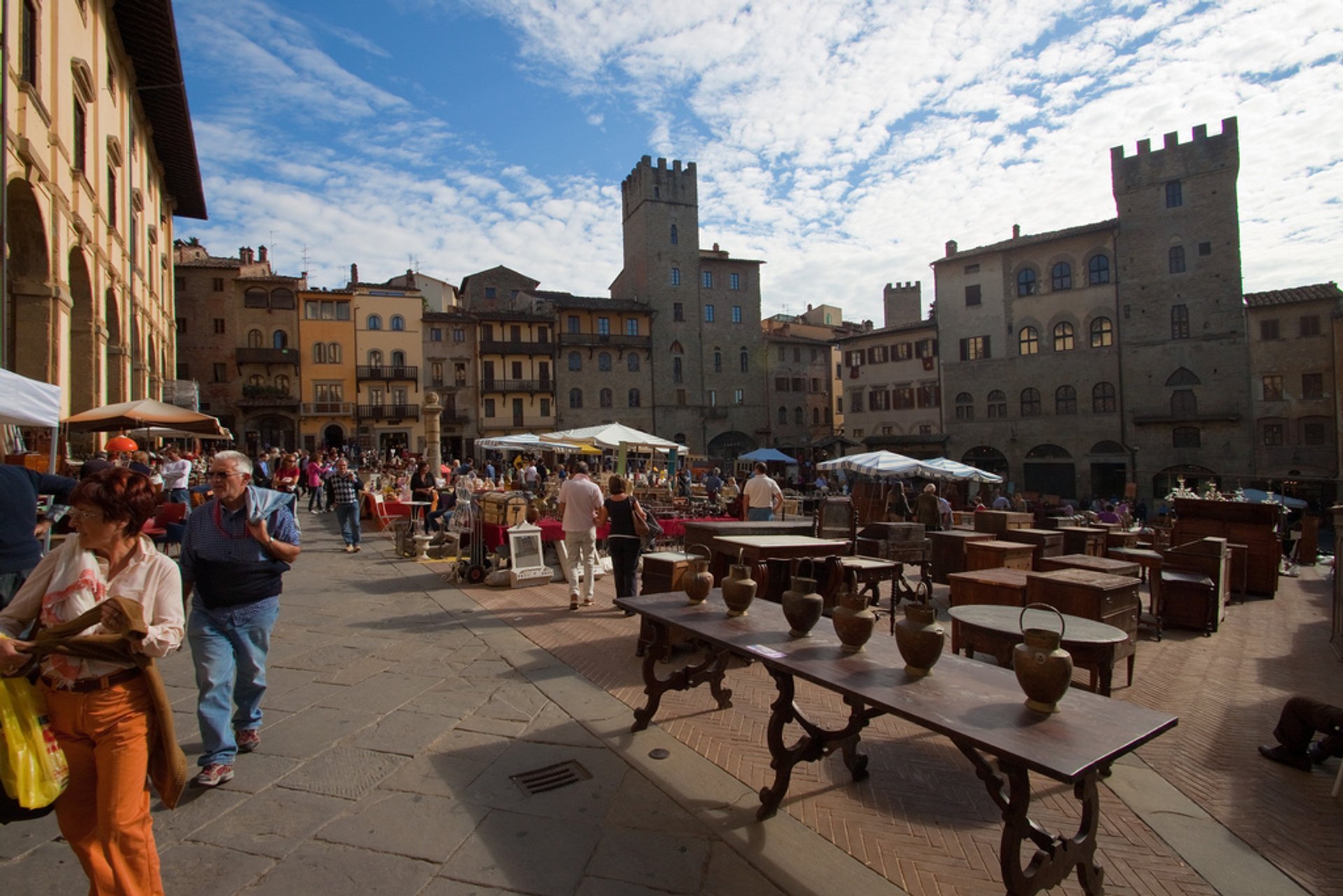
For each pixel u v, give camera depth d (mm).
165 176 31438
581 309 59094
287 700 5445
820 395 67750
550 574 10516
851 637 3791
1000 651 5309
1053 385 43375
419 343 55000
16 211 13133
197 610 4219
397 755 4473
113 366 21234
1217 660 6988
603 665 6402
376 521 18359
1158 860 3461
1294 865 3424
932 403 48281
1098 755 2525
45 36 13914
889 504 19547
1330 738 4438
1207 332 38906
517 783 4113
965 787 4191
